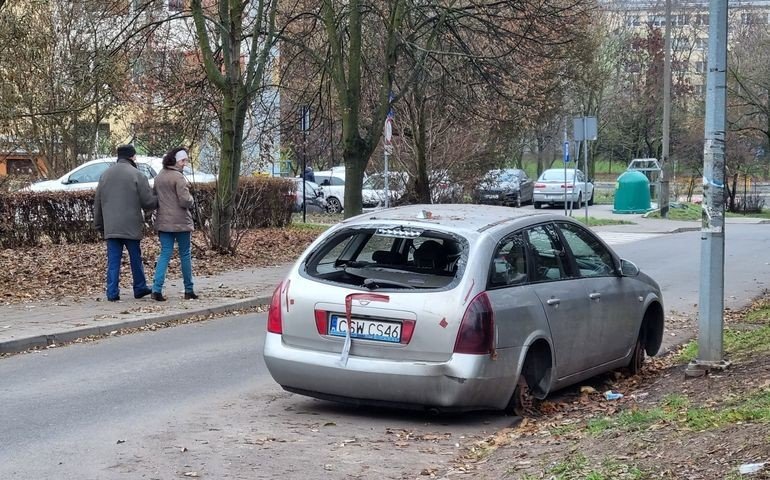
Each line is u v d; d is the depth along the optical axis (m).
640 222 33.72
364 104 24.33
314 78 22.30
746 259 20.61
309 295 6.91
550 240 7.64
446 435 6.62
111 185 12.41
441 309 6.49
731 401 6.29
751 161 44.69
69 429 6.70
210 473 5.68
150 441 6.40
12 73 16.47
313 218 31.95
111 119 34.12
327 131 27.23
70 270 15.52
